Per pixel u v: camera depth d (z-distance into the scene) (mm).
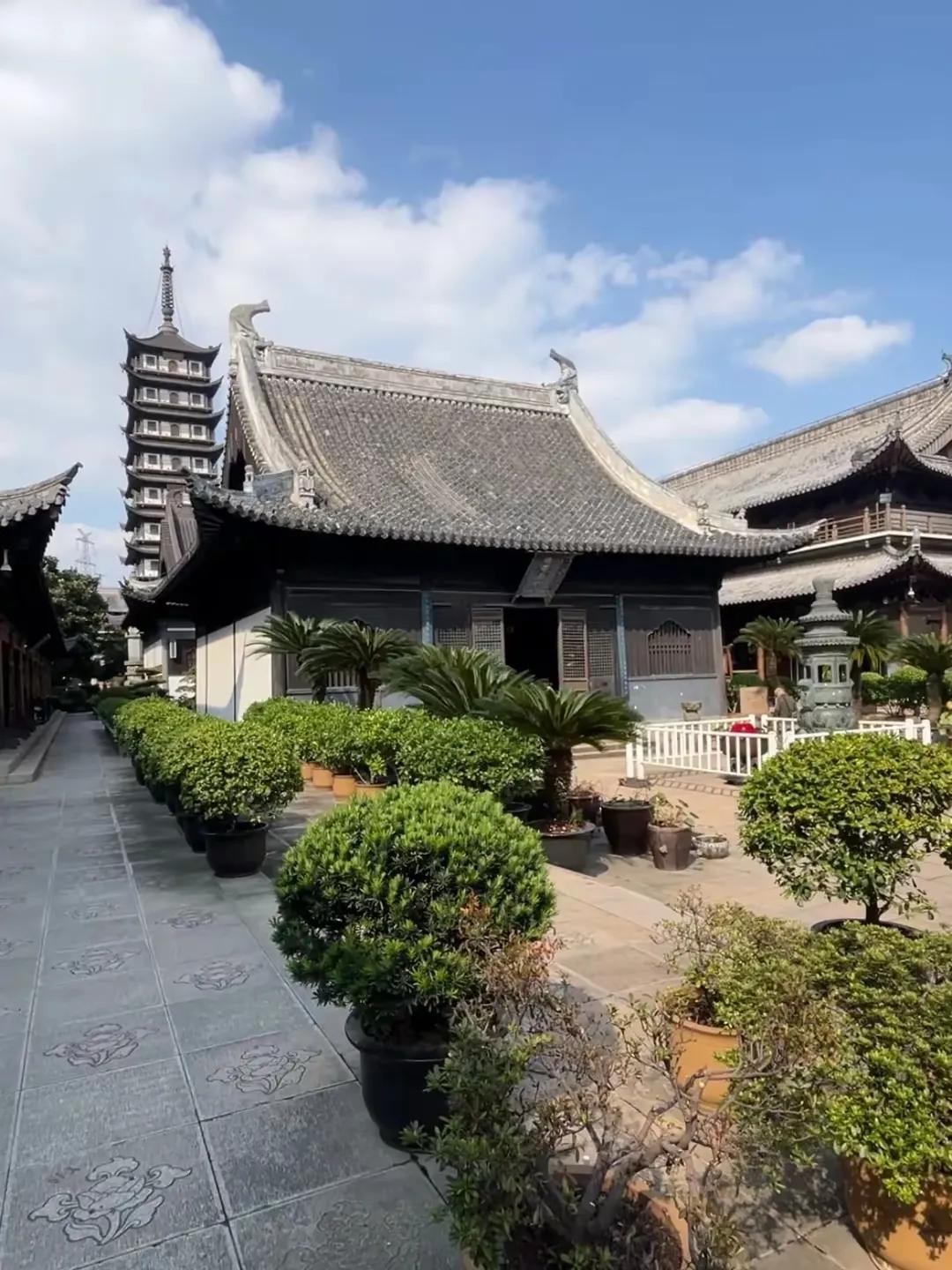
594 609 18234
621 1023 2807
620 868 7172
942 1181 2029
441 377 22062
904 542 24250
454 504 17219
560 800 7316
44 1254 2367
